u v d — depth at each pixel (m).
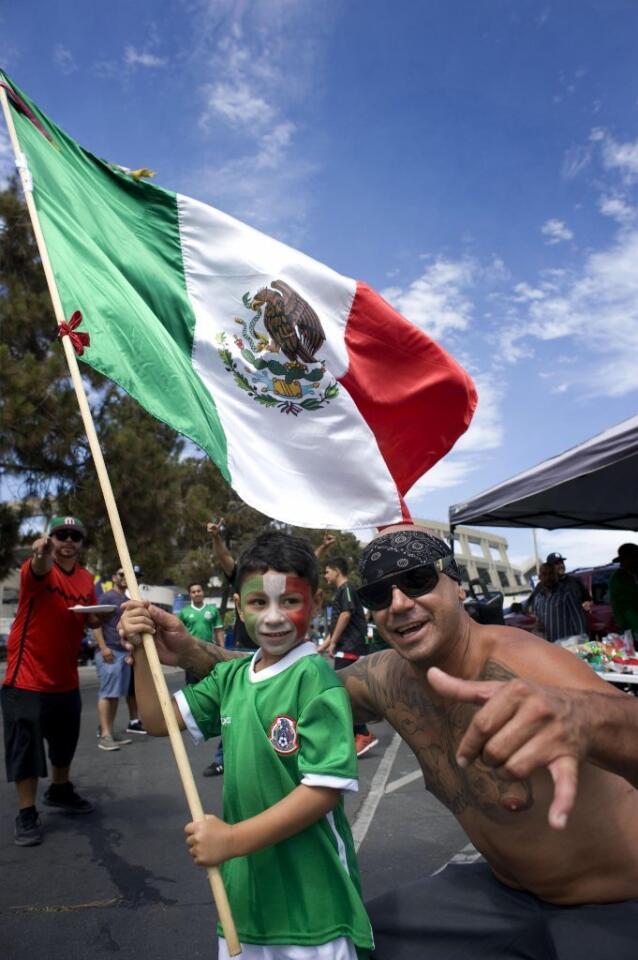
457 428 3.16
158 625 2.11
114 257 2.82
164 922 3.12
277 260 3.01
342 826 1.95
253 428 2.81
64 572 4.53
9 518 17.64
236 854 1.69
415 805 4.73
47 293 17.77
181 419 2.51
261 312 2.95
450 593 1.79
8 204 17.22
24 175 2.62
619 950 1.60
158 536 19.56
